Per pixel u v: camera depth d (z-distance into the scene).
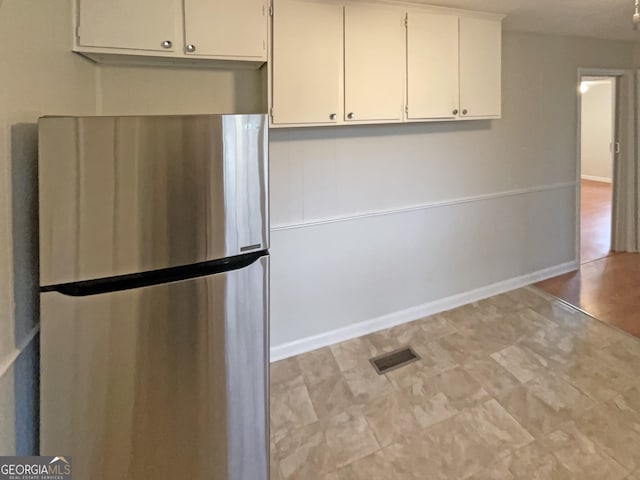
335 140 2.67
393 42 2.42
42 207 1.03
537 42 3.41
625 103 4.23
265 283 1.40
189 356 1.26
